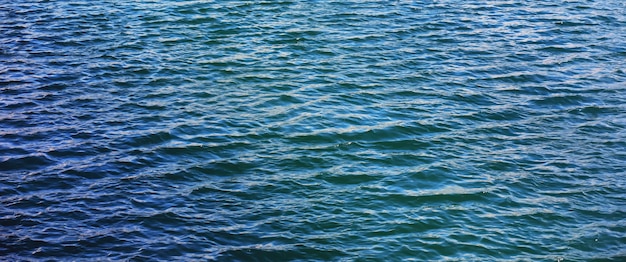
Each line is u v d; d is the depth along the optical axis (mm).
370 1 50719
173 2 49844
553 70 41094
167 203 28406
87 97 37000
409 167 31234
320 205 28469
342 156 32000
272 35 44594
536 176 30859
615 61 42438
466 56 42500
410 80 39281
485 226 27438
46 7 49344
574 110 36844
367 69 40406
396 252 25891
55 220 27109
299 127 34281
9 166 30547
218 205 28391
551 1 52000
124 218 27359
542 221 27844
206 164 31219
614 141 34000
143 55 41906
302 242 26281
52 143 32531
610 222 27953
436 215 27969
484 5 50750
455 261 25578
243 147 32625
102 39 44094
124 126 34219
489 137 34031
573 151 33062
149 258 25234
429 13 48844
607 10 50375
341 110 35906
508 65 41500
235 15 47625
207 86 38344
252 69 40219
